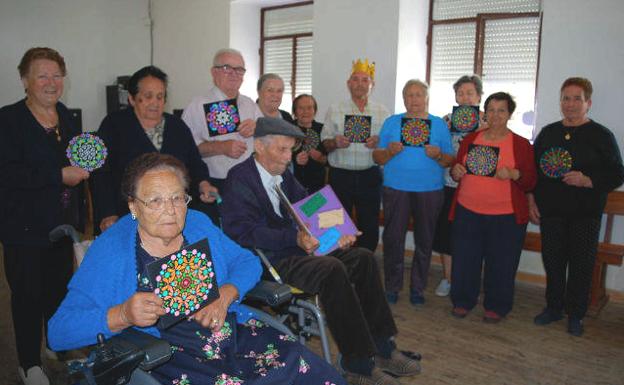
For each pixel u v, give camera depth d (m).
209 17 6.38
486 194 3.16
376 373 2.15
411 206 3.51
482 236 3.26
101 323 1.38
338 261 2.07
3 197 2.11
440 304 3.62
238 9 6.20
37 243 2.17
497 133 3.15
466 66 4.61
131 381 1.35
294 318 2.31
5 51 5.97
